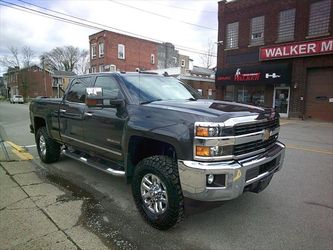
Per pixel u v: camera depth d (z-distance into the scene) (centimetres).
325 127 1360
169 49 4512
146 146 373
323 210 382
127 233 323
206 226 340
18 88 6706
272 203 405
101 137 416
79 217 360
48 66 6600
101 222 348
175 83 471
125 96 384
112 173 394
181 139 292
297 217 362
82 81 487
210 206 309
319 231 328
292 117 1770
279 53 1783
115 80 412
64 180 499
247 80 1905
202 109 320
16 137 976
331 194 439
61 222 346
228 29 2111
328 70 1634
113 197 425
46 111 572
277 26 1817
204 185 281
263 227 338
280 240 309
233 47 2088
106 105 372
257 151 325
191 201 303
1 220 349
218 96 2152
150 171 332
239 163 293
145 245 299
